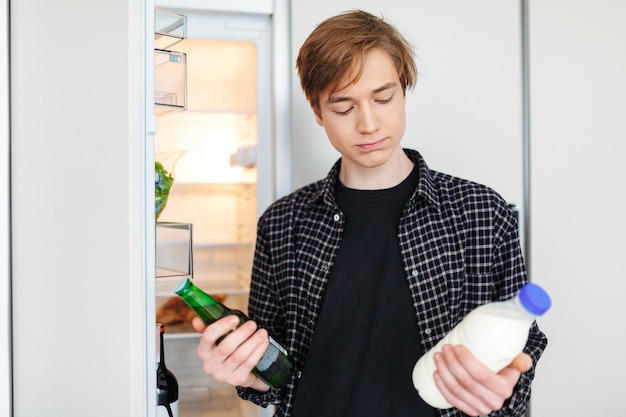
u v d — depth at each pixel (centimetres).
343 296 117
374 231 118
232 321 92
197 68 221
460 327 82
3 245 84
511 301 80
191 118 228
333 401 113
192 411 206
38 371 86
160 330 126
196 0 172
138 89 85
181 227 118
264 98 181
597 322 182
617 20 183
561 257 182
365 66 103
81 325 85
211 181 232
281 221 128
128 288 85
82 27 85
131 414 85
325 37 106
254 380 112
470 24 181
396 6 178
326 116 110
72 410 86
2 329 83
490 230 115
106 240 85
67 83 85
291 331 122
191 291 96
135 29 85
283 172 177
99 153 85
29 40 85
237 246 235
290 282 123
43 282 86
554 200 182
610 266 183
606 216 183
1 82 83
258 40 180
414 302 114
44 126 85
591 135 183
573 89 182
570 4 182
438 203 118
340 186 123
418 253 116
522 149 184
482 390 79
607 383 182
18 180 86
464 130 181
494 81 182
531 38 181
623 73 183
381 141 107
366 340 114
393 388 111
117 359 85
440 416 111
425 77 179
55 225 86
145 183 87
